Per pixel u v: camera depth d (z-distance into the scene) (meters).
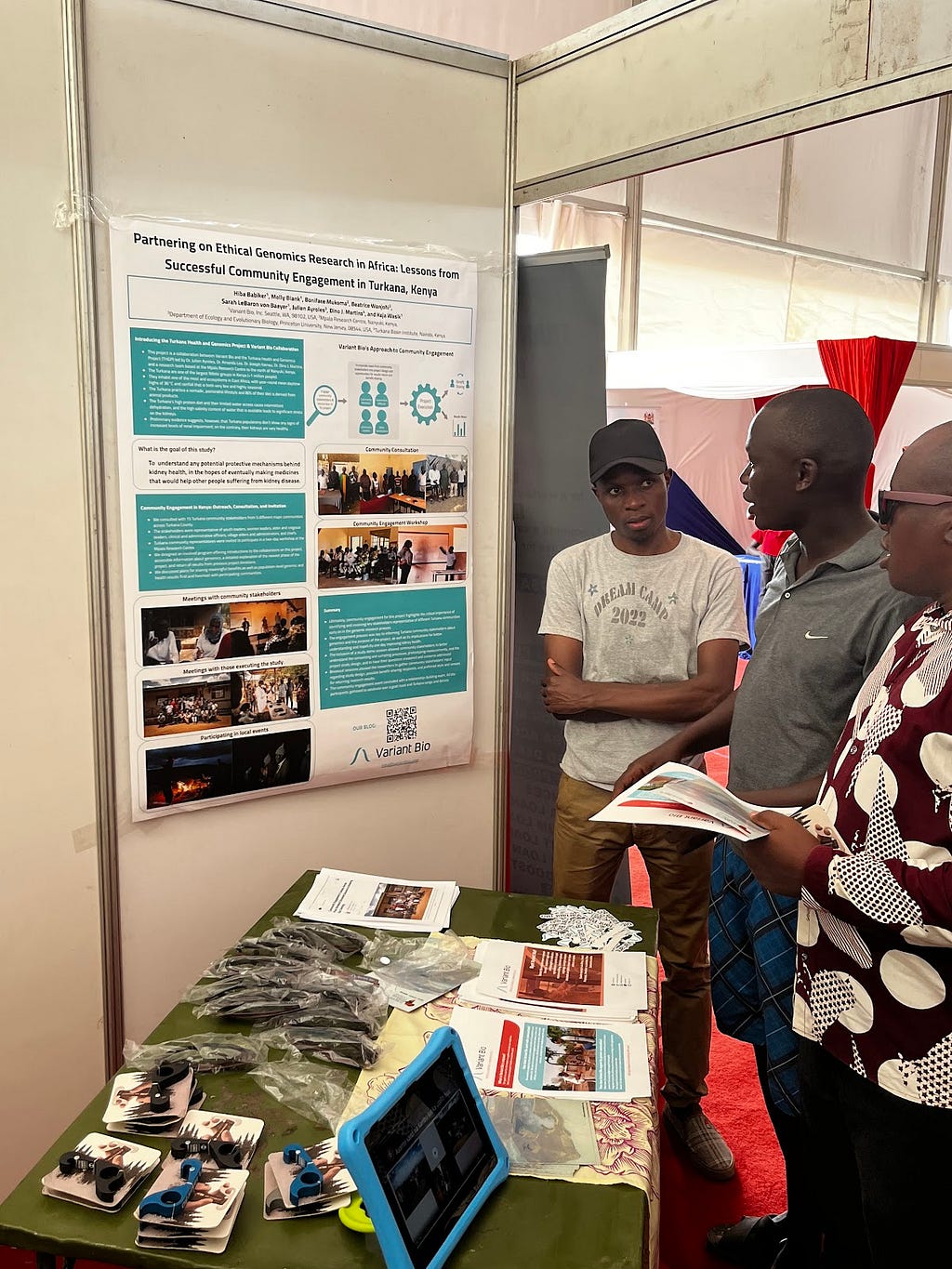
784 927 1.68
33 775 1.71
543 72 1.92
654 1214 1.09
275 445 1.86
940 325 6.74
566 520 2.28
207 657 1.85
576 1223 0.98
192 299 1.73
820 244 6.12
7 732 1.68
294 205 1.81
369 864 2.14
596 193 5.31
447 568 2.10
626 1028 1.32
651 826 2.03
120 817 1.82
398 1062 1.23
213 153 1.71
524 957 1.50
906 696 1.17
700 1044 2.06
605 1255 0.94
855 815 1.22
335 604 1.97
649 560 2.07
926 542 1.17
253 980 1.39
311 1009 1.32
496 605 2.20
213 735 1.88
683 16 1.64
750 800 1.61
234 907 1.98
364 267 1.89
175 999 1.93
